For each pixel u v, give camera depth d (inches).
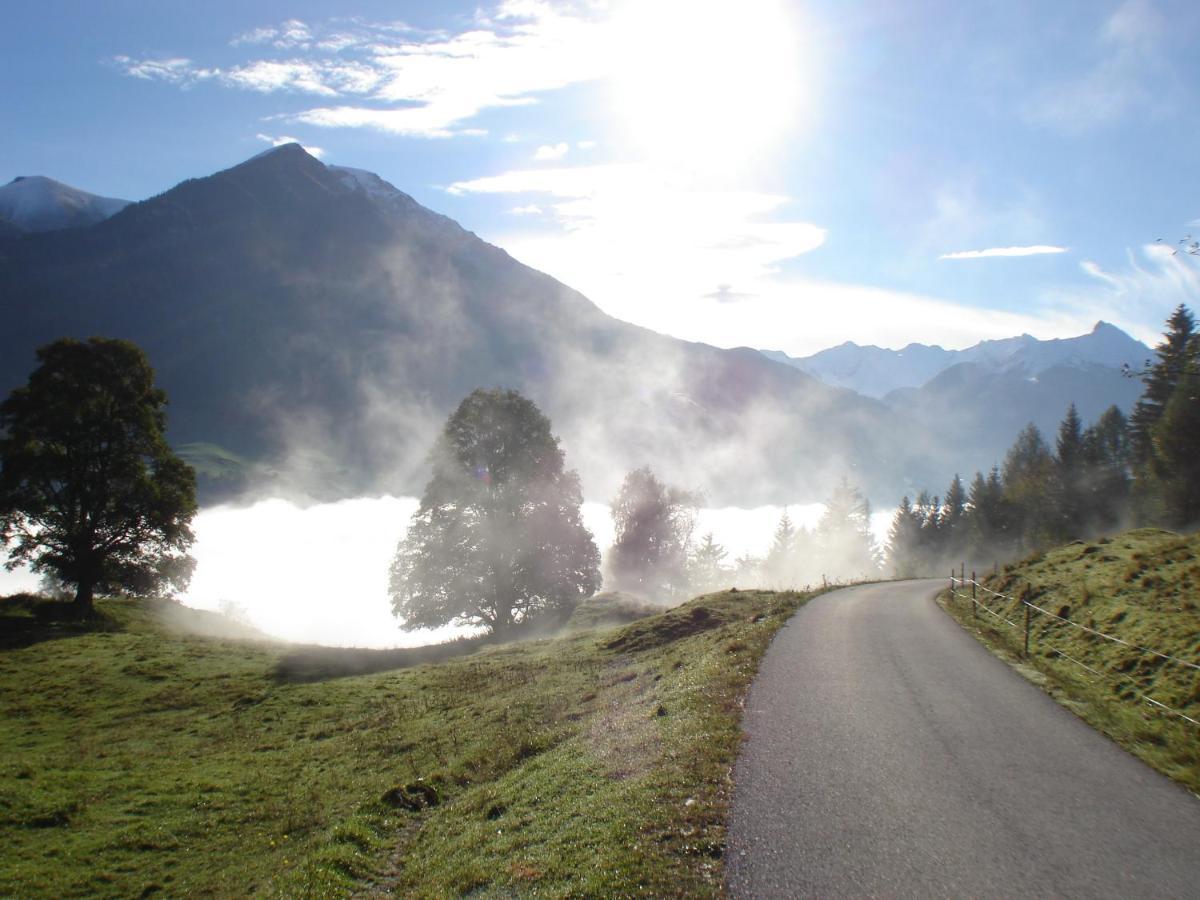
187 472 2066.9
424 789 637.3
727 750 501.7
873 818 397.1
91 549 1904.5
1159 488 2787.9
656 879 338.6
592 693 897.5
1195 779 446.6
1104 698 627.2
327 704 1139.9
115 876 586.6
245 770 844.0
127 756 910.4
